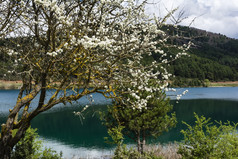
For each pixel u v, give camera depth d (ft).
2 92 138.21
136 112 32.63
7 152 16.14
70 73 13.67
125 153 22.61
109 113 35.68
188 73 389.19
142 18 15.47
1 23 14.15
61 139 61.11
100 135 66.33
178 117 98.58
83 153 46.29
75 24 13.73
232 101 175.52
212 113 113.70
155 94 32.63
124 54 12.86
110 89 15.37
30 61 13.47
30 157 23.22
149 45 12.67
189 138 24.40
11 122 16.38
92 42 10.98
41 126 79.15
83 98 123.03
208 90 335.88
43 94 15.14
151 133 35.83
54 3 10.73
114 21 15.74
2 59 14.58
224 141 22.67
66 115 100.01
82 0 15.10
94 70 15.07
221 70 508.53
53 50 12.82
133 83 15.43
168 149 36.91
